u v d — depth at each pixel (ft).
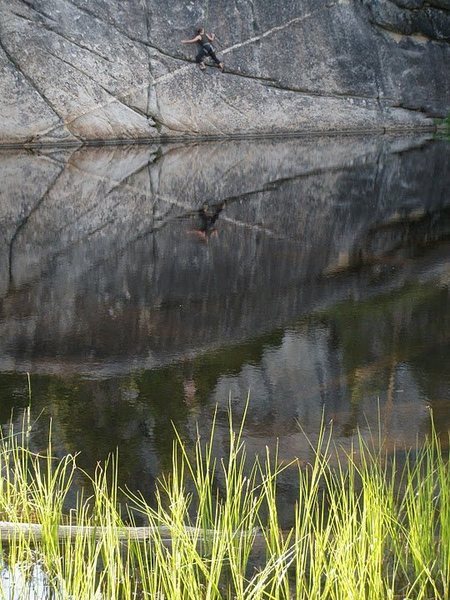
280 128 99.60
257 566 13.92
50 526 13.50
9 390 23.40
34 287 34.63
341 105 103.24
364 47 104.17
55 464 18.60
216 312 31.19
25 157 77.82
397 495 16.69
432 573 13.21
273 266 38.34
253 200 56.65
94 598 11.85
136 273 37.01
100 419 21.35
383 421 21.12
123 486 17.53
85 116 87.66
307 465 18.60
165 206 54.19
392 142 94.17
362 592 11.88
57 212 51.60
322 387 23.72
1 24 83.66
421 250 41.19
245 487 17.46
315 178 67.00
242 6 96.43
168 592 12.21
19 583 13.17
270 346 27.35
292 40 99.86
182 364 25.70
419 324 29.48
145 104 91.50
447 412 21.67
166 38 92.27
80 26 87.45
